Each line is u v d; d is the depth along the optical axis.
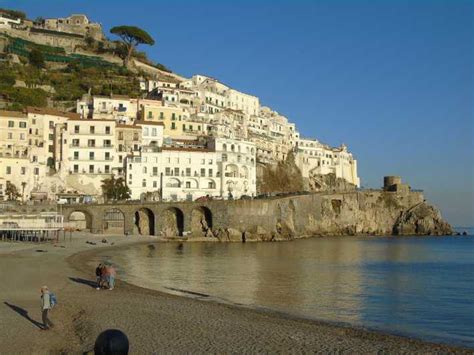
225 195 158.00
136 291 47.84
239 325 33.75
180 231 141.25
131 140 154.38
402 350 29.20
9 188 134.12
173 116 177.88
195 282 58.41
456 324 39.47
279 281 61.38
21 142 147.75
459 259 104.50
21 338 28.55
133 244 115.31
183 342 29.17
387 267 84.88
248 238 143.38
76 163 147.75
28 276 54.75
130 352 27.03
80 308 37.78
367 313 42.84
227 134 186.00
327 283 61.38
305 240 157.38
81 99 186.50
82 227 133.12
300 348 28.81
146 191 149.38
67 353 26.08
